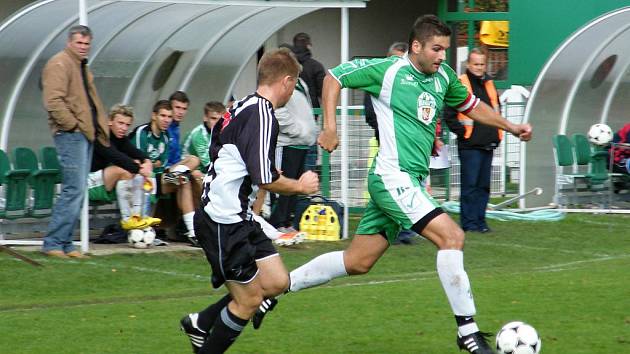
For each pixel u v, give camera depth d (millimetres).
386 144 13953
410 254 24078
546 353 13773
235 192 12445
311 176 12414
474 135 26531
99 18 24766
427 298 17969
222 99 28312
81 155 21625
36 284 19469
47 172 23250
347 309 16984
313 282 14609
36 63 24438
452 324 15789
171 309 17031
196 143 24766
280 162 25016
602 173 31922
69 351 13953
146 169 22969
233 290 12641
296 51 27797
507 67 39656
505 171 34562
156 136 24219
